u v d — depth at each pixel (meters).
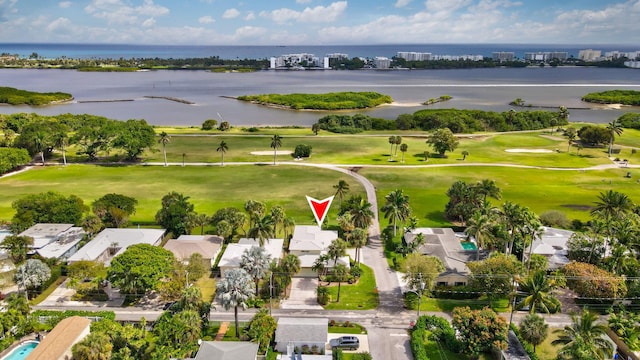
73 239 89.50
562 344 61.66
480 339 58.66
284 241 93.12
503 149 188.50
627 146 192.62
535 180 142.00
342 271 75.44
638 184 138.62
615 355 58.84
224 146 158.50
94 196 122.31
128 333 59.53
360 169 153.62
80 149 164.38
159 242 91.38
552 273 76.75
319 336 61.56
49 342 56.44
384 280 81.06
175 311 65.25
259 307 71.81
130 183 136.25
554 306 63.09
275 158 165.50
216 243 88.69
